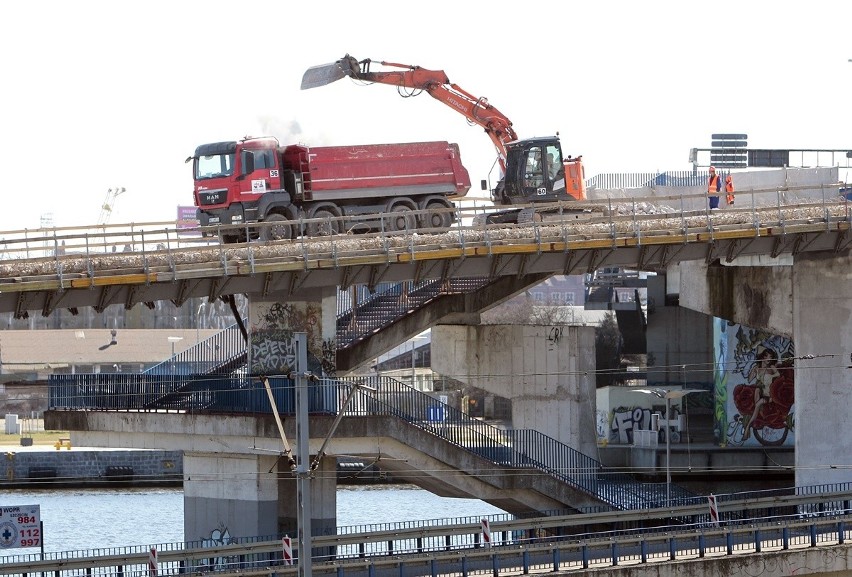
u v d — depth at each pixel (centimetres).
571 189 8300
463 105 8606
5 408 16388
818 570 6456
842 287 8062
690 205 10331
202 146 7419
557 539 6494
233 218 7369
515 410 8531
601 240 7156
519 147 8225
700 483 10225
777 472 10350
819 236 7862
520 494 7444
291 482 7138
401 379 15500
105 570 7469
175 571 7138
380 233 6750
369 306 8300
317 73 8162
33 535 6831
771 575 6334
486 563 6172
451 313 8394
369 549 7712
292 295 7062
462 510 10988
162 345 17200
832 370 8081
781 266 8338
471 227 6875
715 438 10712
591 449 8631
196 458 7419
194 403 7375
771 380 10444
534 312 18125
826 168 10206
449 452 7169
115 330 17275
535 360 8538
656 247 7438
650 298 11450
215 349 8144
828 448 8075
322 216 7500
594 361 8700
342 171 7500
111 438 7650
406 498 11994
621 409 10962
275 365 7056
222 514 7281
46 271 5966
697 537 6500
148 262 6178
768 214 7706
